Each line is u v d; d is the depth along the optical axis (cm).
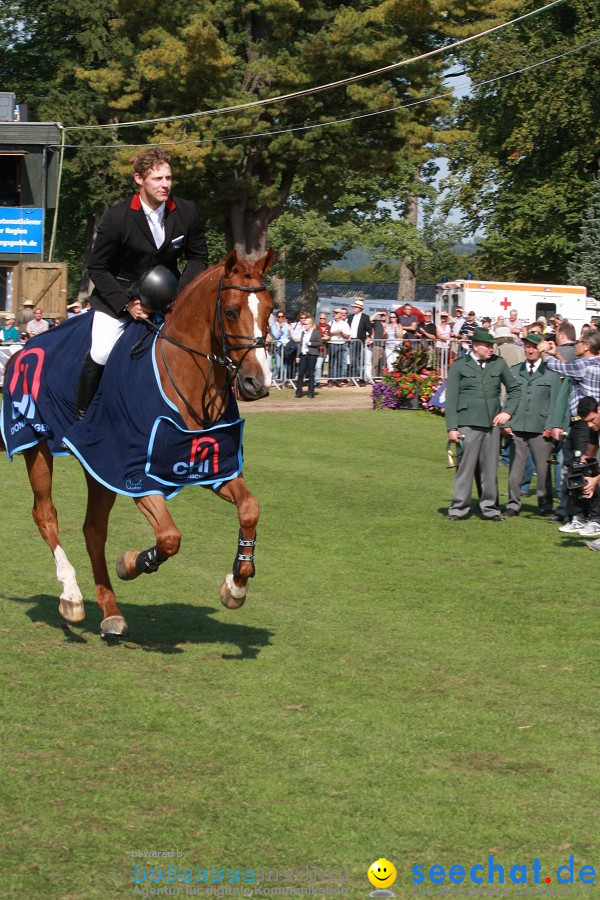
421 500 1323
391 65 2939
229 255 609
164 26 3091
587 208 4038
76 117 4231
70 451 682
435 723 578
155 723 564
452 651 716
